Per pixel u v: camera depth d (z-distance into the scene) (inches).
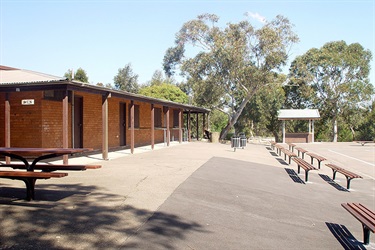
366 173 551.2
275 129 1504.7
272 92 1221.1
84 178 307.7
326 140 1796.3
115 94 467.5
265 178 407.5
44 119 446.6
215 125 1593.3
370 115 1732.3
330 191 379.9
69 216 191.5
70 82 360.5
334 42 1769.2
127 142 680.4
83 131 533.3
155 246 162.7
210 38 1222.9
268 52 1086.4
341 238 219.0
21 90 382.3
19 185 269.7
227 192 298.5
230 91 1202.0
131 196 245.0
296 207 285.7
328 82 1685.5
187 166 410.6
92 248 152.1
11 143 450.0
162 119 880.3
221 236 190.2
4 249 145.1
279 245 189.5
